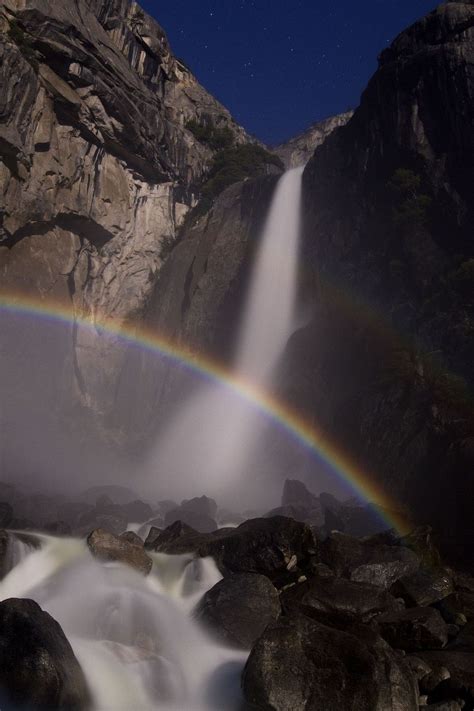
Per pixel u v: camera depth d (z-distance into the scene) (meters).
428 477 31.98
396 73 49.75
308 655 10.92
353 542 16.64
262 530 16.44
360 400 38.75
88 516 24.00
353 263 51.03
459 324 39.88
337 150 55.50
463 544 22.69
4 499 26.92
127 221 65.94
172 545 17.48
